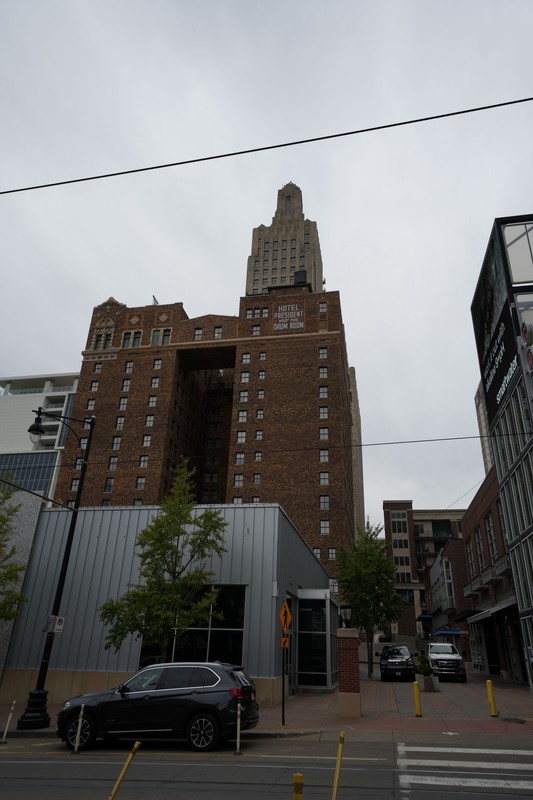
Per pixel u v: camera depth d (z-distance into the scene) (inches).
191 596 717.9
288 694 837.8
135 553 813.9
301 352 2903.5
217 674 470.0
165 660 692.7
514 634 1311.5
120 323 3243.1
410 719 608.7
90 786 323.0
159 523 721.0
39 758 421.4
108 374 3085.6
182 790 311.9
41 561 849.5
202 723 449.7
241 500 2630.4
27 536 852.6
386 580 1518.2
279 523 820.6
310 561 1187.9
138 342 3169.3
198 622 744.3
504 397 1133.7
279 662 768.3
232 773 358.6
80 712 457.1
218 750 449.7
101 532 850.8
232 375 3577.8
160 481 2755.9
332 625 1061.1
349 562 1577.3
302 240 5132.9
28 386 4517.7
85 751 451.8
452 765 383.9
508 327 1067.3
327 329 2930.6
